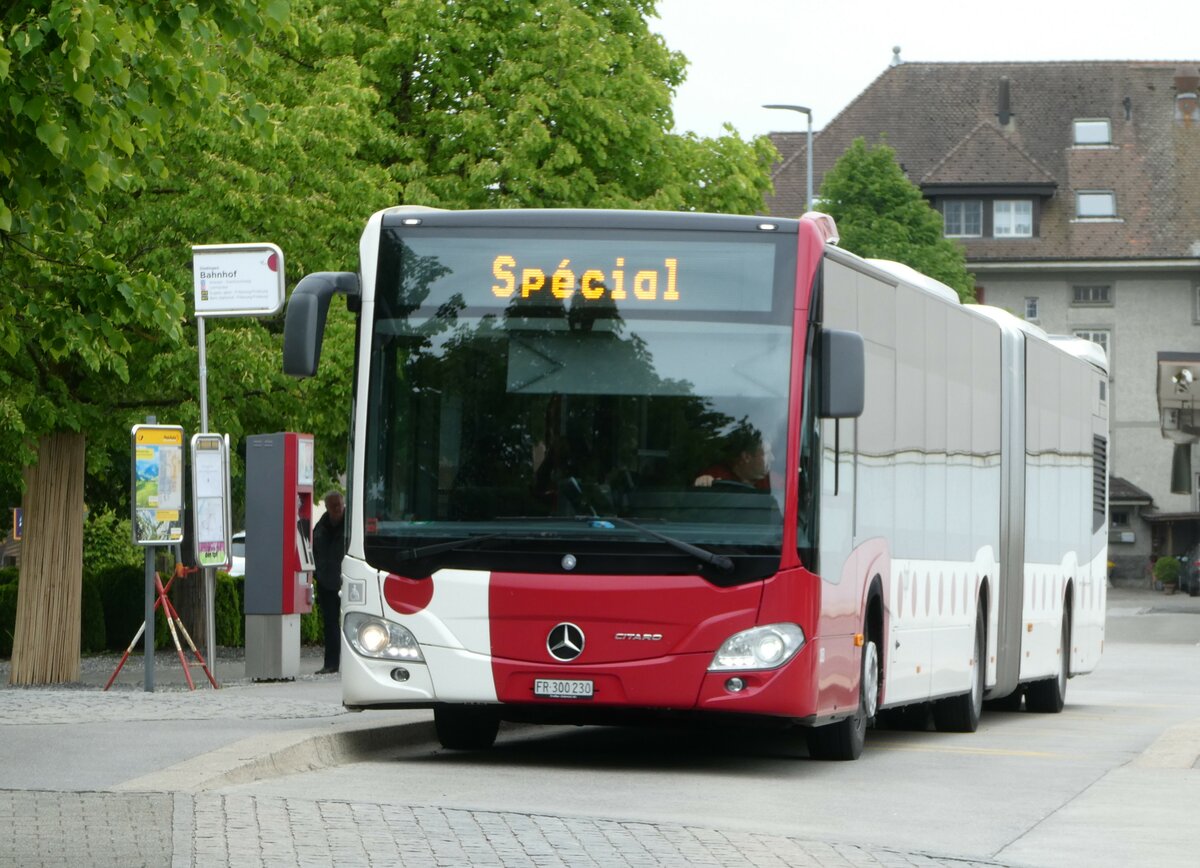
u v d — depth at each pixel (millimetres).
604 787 15242
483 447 16031
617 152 39875
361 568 16141
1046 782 16703
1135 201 98062
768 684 15578
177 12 14359
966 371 22094
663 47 42938
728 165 43094
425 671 15930
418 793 14305
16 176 14766
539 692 15719
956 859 11719
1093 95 102250
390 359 16281
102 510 41219
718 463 15844
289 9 15078
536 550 15781
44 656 27656
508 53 39188
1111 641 52969
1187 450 86125
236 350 30547
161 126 15625
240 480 39000
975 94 103062
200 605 39812
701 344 16047
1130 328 96562
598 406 15984
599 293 16172
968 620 22172
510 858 11148
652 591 15625
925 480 20109
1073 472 28922
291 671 27250
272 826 12039
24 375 27891
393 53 38812
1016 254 96750
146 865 10523
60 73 14148
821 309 16281
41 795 13086
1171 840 12977
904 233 80500
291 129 32219
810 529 15891
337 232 32688
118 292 16625
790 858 11461
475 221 16438
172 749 15625
